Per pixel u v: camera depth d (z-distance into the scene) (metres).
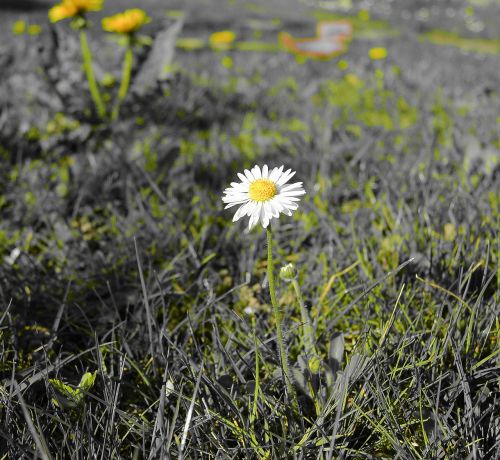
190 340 0.28
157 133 0.55
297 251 0.36
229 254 0.36
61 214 0.39
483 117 0.67
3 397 0.22
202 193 0.42
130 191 0.42
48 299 0.31
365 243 0.33
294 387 0.24
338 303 0.29
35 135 0.51
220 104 0.70
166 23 0.67
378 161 0.48
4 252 0.36
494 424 0.22
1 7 2.09
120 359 0.24
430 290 0.29
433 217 0.34
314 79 0.95
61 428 0.21
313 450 0.21
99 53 0.65
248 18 2.75
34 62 0.60
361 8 4.53
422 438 0.22
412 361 0.23
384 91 0.85
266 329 0.29
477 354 0.24
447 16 4.34
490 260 0.30
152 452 0.20
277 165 0.49
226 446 0.22
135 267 0.34
